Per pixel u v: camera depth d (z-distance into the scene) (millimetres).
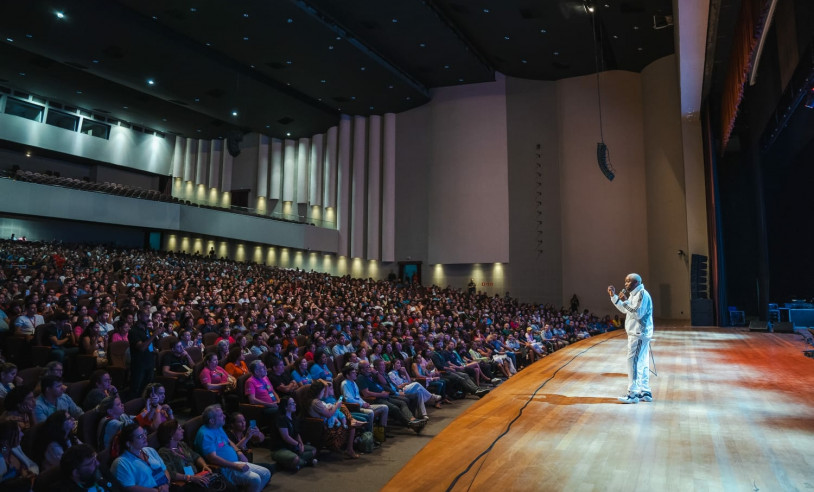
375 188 27453
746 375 6535
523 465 3277
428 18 19031
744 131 17875
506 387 5852
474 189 25234
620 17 18359
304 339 9398
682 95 16219
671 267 21172
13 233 22562
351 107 26938
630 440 3752
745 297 18062
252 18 18125
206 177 31219
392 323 12062
